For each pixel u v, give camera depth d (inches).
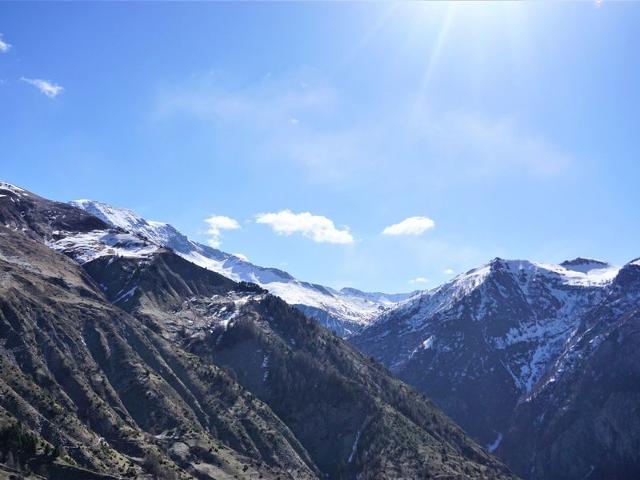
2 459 6786.4
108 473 7539.4
